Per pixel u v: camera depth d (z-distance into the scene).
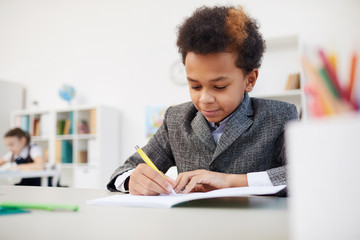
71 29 3.91
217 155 0.82
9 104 3.94
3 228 0.35
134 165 0.89
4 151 3.87
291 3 2.79
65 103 3.83
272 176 0.68
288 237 0.29
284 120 0.84
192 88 0.73
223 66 0.67
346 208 0.20
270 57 2.72
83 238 0.31
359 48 0.21
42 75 4.02
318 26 2.67
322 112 0.21
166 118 1.01
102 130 3.16
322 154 0.21
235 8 0.77
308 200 0.21
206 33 0.65
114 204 0.52
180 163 0.92
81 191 0.78
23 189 0.83
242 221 0.37
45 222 0.38
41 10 4.14
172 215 0.42
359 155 0.20
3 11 4.42
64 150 3.33
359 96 0.21
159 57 3.36
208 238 0.30
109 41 3.65
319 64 0.22
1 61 4.32
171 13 3.38
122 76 3.51
